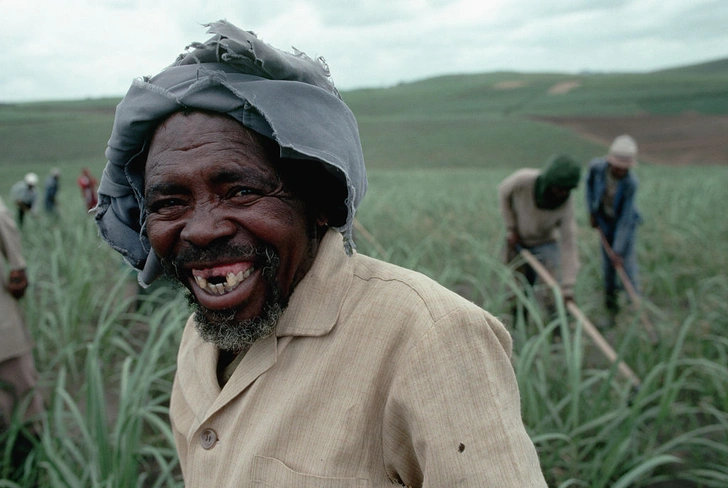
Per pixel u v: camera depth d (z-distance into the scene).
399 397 0.85
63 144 49.41
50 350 4.33
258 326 0.90
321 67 0.97
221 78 0.83
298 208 0.91
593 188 4.85
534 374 3.28
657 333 4.12
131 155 0.98
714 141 47.69
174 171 0.85
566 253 4.34
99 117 70.25
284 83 0.86
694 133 51.59
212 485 0.94
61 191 22.77
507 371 0.89
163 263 0.94
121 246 1.11
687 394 3.65
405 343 0.86
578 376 2.73
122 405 2.42
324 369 0.88
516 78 116.81
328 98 0.91
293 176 0.90
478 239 7.18
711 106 64.94
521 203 4.38
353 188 0.88
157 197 0.88
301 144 0.84
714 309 4.75
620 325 4.49
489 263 4.48
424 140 52.00
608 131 55.31
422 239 7.30
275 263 0.88
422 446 0.83
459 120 63.44
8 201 19.59
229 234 0.85
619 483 2.31
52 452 2.42
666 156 43.81
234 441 0.92
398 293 0.90
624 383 3.54
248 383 0.93
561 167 3.97
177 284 0.99
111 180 1.05
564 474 2.73
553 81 102.62
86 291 4.53
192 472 1.00
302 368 0.90
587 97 80.88
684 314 4.76
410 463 0.90
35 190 11.80
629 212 4.76
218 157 0.84
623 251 4.83
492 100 87.50
